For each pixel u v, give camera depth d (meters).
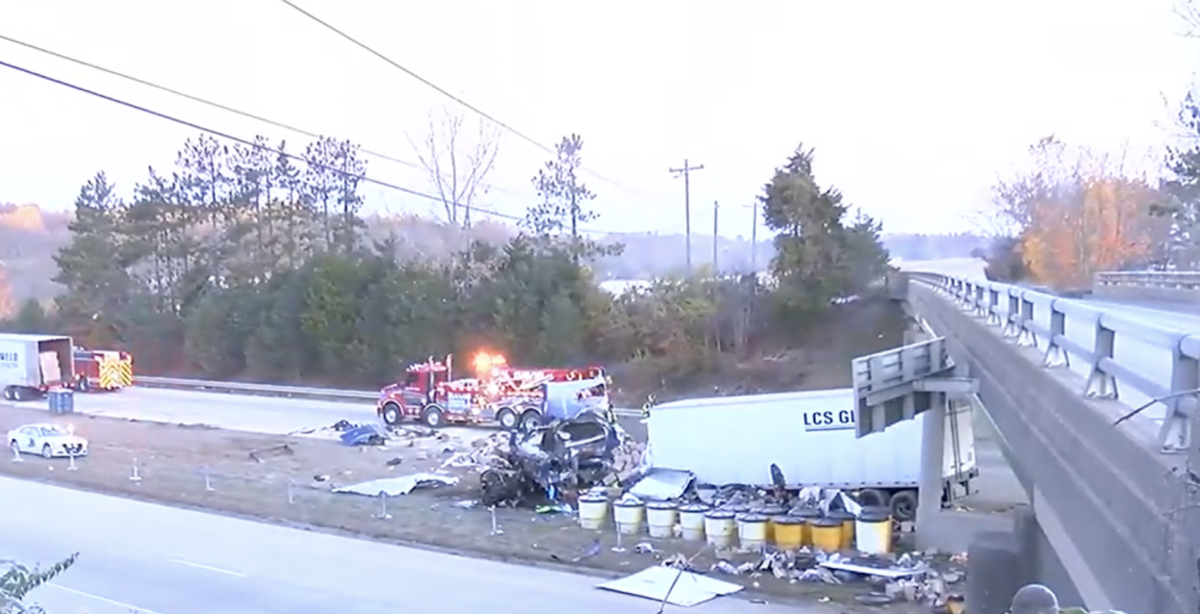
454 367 53.28
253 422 42.75
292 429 40.44
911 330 44.00
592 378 36.66
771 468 23.62
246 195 68.62
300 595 18.19
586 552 20.78
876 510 20.39
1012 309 12.07
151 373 67.25
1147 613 4.51
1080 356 7.14
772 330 50.31
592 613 16.50
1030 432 8.91
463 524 23.89
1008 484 25.17
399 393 40.38
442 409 39.44
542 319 51.97
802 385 45.78
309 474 31.03
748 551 20.36
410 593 18.14
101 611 17.45
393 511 25.55
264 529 23.95
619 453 28.69
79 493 29.00
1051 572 13.03
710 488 24.17
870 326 48.88
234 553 21.53
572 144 60.50
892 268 50.88
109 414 46.47
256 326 61.19
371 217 64.81
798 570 18.67
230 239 68.50
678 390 48.19
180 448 36.41
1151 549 4.45
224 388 57.31
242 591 18.55
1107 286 35.22
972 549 15.30
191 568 20.28
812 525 20.17
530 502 26.14
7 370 53.00
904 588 17.08
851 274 49.91
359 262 59.06
